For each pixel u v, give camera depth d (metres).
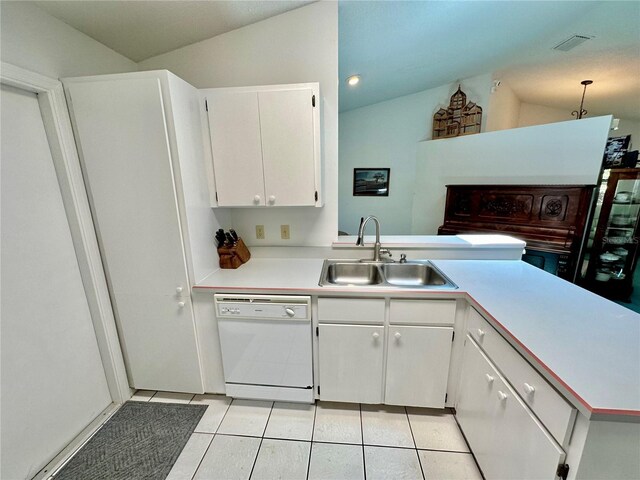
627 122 5.65
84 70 1.54
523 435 1.00
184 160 1.50
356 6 1.85
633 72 3.41
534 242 3.00
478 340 1.35
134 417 1.71
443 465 1.41
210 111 1.65
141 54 1.83
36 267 1.37
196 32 1.73
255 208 2.06
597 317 1.18
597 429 0.76
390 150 4.66
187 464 1.43
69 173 1.46
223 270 1.87
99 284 1.63
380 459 1.44
